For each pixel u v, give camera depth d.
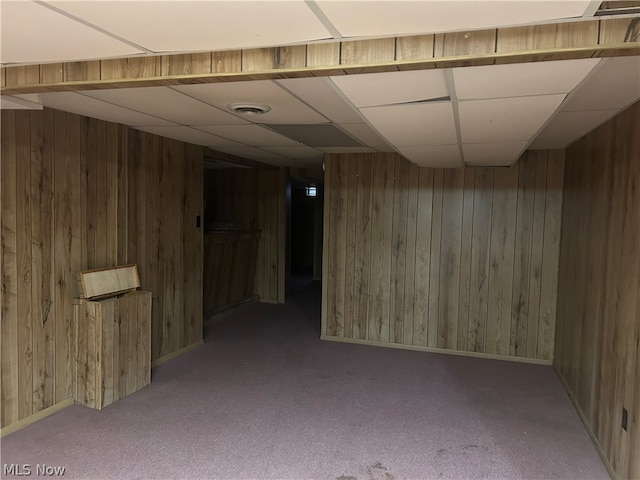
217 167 6.22
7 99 2.23
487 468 2.41
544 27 1.33
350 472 2.35
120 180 3.39
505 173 4.23
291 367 3.91
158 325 3.91
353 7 1.23
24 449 2.49
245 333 4.96
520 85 1.77
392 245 4.56
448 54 1.41
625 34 1.29
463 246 4.38
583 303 3.13
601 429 2.56
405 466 2.41
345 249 4.70
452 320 4.44
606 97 2.12
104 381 3.01
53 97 2.42
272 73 1.59
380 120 2.41
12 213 2.60
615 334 2.41
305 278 8.91
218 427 2.80
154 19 1.35
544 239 4.16
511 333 4.28
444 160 3.80
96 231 3.20
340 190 4.68
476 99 1.98
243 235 6.02
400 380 3.66
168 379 3.58
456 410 3.11
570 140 3.53
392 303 4.59
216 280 5.62
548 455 2.54
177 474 2.30
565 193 3.95
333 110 2.50
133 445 2.56
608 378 2.49
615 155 2.54
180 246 4.15
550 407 3.19
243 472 2.33
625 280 2.29
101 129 3.20
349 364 4.02
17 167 2.62
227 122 2.99
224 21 1.35
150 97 2.35
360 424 2.87
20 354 2.69
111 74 1.79
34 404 2.79
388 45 1.46
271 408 3.08
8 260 2.59
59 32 1.48
